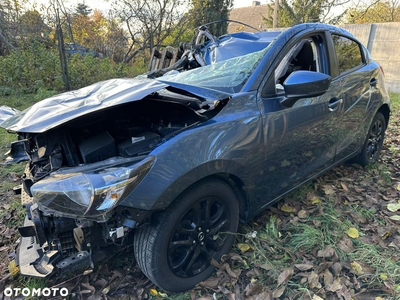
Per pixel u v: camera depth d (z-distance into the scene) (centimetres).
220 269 207
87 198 146
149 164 165
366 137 338
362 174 345
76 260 168
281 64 234
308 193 295
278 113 218
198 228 194
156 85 205
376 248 225
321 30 272
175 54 451
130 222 162
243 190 212
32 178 191
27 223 211
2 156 420
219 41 371
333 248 221
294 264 211
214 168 186
